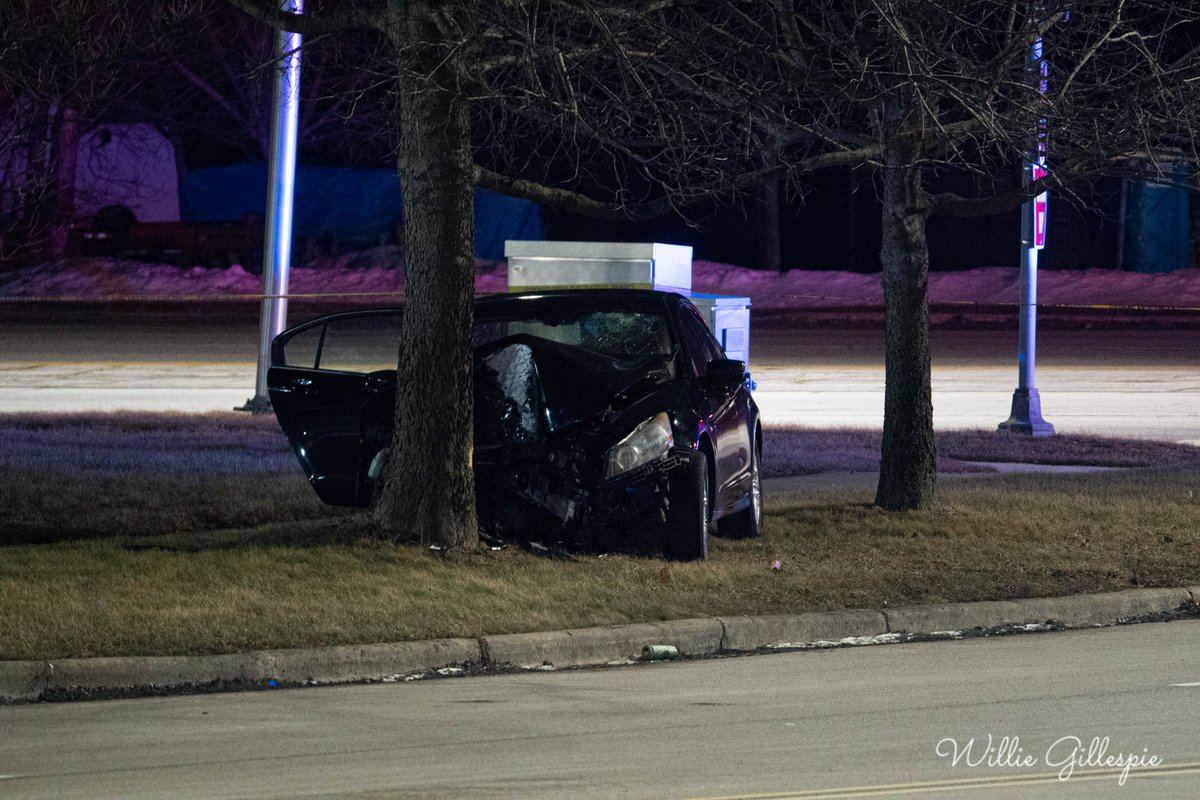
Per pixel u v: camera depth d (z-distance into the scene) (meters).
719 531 24.67
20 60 25.56
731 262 86.88
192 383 48.47
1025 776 12.44
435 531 21.55
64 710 15.06
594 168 50.06
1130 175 24.25
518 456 22.09
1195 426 42.62
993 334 69.19
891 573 21.72
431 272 21.58
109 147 81.50
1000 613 20.14
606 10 20.92
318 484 23.44
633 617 18.75
